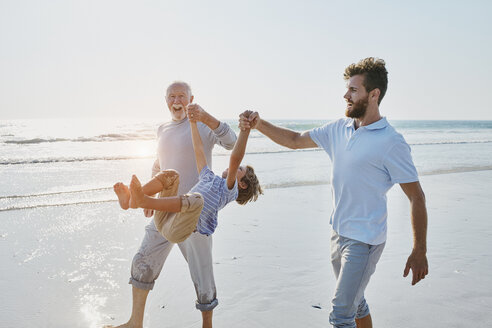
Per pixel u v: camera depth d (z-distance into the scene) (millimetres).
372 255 2686
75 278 4402
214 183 3018
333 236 2939
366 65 2707
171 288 4262
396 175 2602
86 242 5570
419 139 32094
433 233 6207
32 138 25703
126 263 4875
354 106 2742
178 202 2346
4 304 3770
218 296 4062
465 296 4105
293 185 10141
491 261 5062
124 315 3680
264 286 4309
